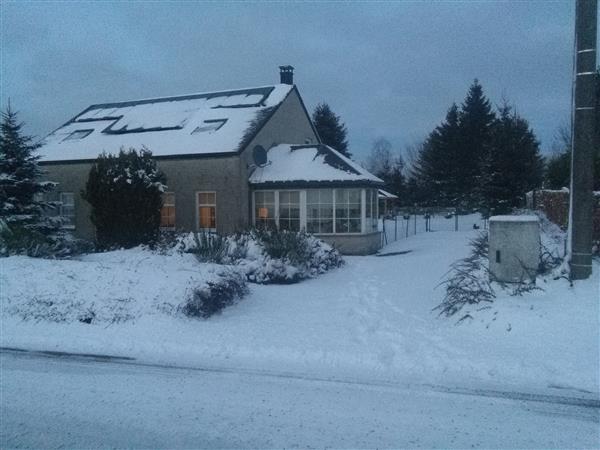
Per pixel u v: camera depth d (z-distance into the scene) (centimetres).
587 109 930
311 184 2041
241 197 2072
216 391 627
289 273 1386
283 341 823
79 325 920
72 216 2355
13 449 481
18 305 976
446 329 874
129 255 1511
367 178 2025
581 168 935
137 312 952
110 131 2542
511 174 3108
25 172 1730
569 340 755
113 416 554
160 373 699
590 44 927
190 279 1059
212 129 2267
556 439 498
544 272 1008
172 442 494
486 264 1133
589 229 935
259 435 507
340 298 1168
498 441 493
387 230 3347
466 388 630
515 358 714
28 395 618
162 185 1781
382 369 702
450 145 4672
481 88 4641
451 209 4622
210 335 866
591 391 619
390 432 513
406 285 1311
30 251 1390
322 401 593
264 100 2428
